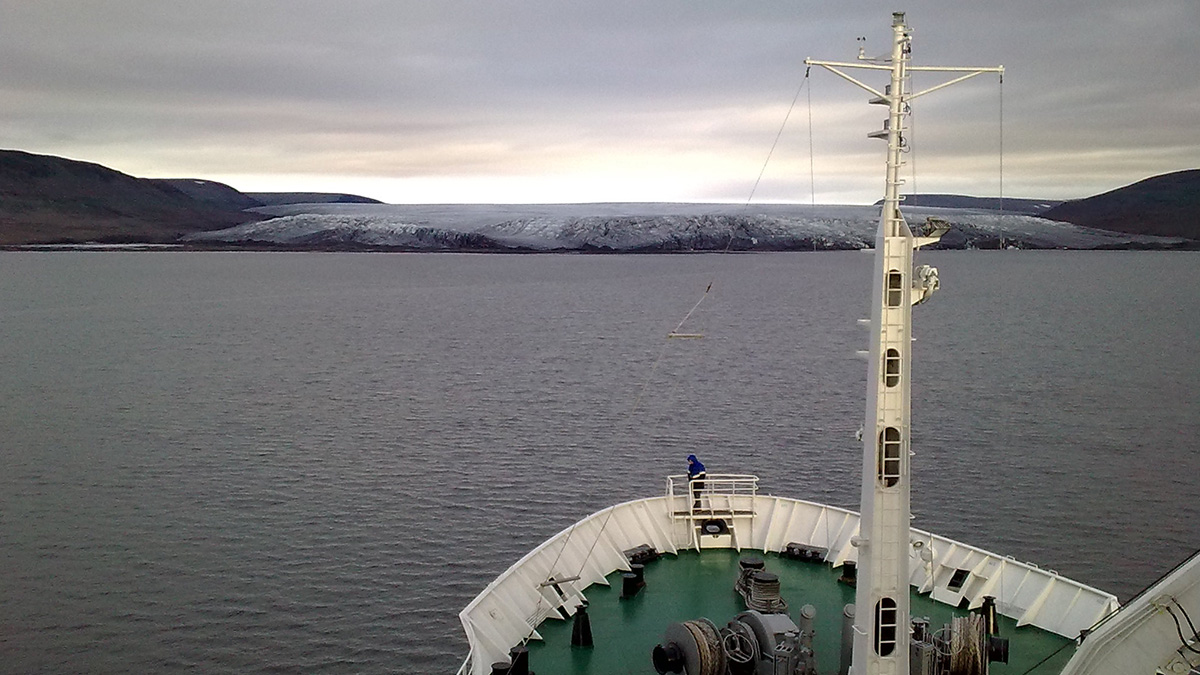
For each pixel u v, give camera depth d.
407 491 74.12
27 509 69.94
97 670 46.38
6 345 170.00
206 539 63.41
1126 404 109.88
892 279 19.97
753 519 36.25
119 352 161.00
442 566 58.78
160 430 96.31
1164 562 59.22
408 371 138.62
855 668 21.41
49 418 102.50
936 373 135.25
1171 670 19.92
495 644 26.73
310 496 72.88
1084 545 62.03
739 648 24.34
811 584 32.25
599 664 26.84
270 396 116.75
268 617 51.72
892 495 20.52
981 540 62.88
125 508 70.12
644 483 76.56
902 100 19.94
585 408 107.50
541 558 31.77
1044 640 28.09
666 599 31.22
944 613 29.77
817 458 83.56
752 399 112.81
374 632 50.06
